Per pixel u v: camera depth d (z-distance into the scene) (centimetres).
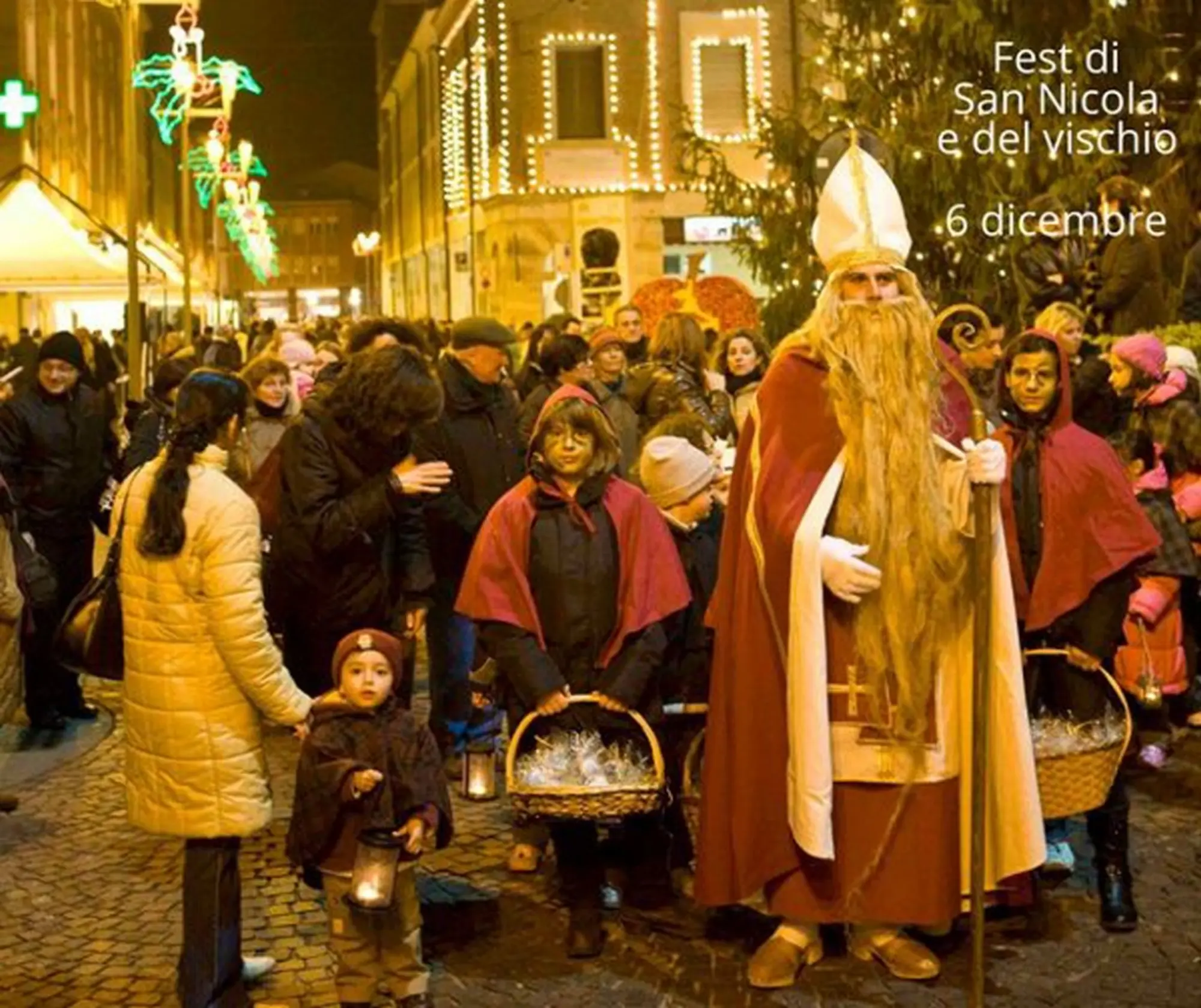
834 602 477
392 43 6644
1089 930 524
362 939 457
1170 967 494
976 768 447
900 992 481
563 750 499
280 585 545
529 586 511
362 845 441
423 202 5312
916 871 478
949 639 479
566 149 3275
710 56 3272
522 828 591
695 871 514
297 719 446
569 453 511
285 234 10031
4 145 3241
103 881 589
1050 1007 468
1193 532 727
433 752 456
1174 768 699
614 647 507
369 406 528
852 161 491
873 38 1445
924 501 465
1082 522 517
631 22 3259
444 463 546
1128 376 721
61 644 464
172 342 1228
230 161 4659
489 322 693
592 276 1750
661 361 845
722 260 3278
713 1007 475
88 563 809
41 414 783
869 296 479
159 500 438
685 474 561
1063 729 516
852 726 478
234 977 462
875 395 466
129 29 1695
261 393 797
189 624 443
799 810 469
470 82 3891
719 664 493
